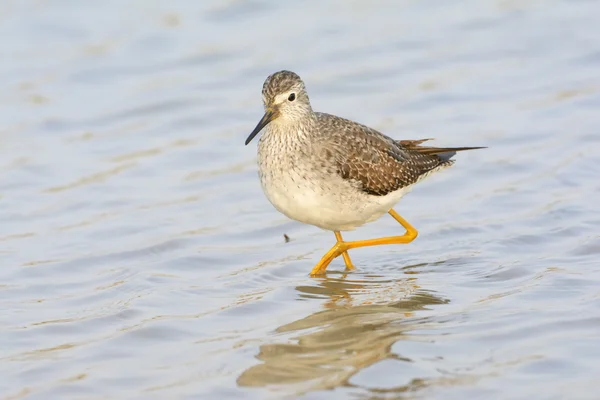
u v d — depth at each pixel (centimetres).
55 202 1622
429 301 1247
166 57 2231
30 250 1444
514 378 1005
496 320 1155
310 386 1012
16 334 1173
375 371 1038
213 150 1838
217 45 2286
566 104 1933
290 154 1340
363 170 1362
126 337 1157
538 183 1627
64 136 1889
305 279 1359
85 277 1359
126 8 2461
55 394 1018
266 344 1127
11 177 1706
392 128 1883
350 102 2023
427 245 1461
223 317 1216
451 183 1670
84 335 1170
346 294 1294
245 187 1691
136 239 1486
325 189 1340
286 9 2478
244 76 2142
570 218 1480
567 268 1306
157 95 2058
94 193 1655
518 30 2311
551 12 2397
